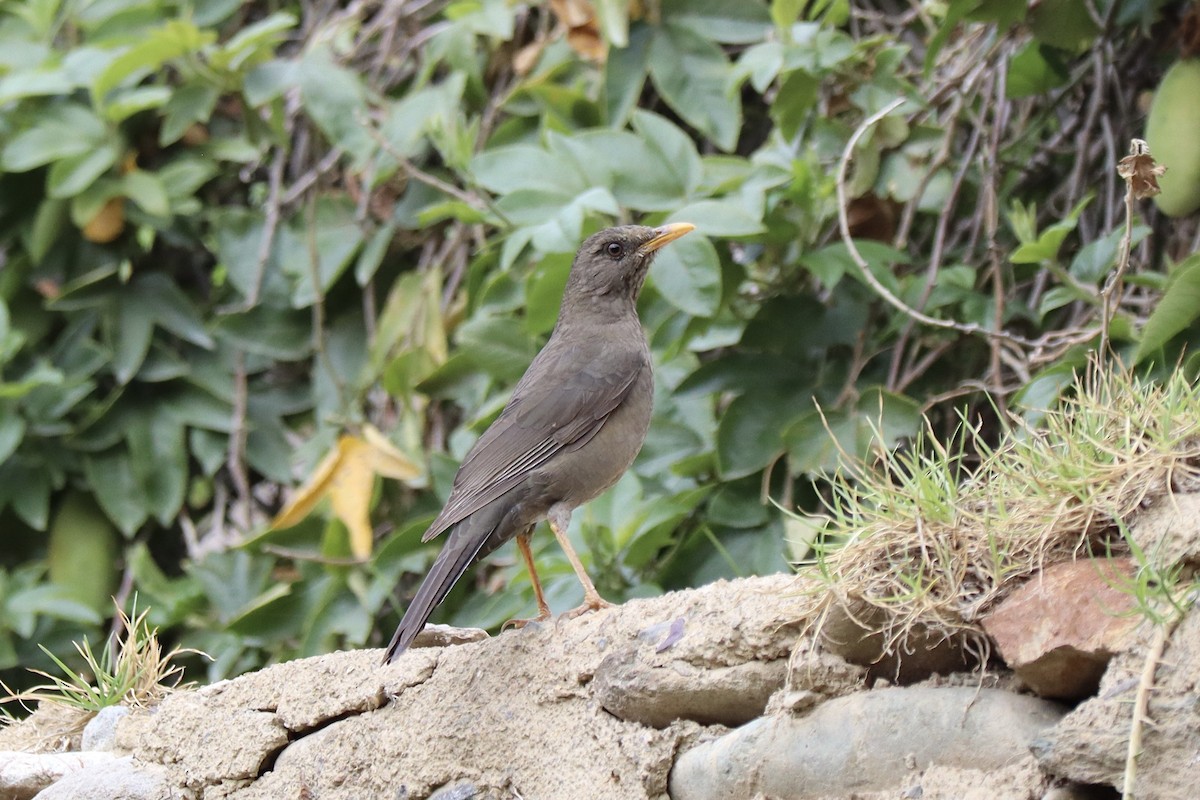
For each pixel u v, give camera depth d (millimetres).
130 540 13820
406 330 12320
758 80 10414
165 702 7570
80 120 12836
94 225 13062
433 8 13586
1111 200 10828
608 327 9164
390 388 11953
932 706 5441
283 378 13664
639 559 9977
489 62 13000
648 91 12883
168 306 13273
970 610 5535
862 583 5703
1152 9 10406
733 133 11297
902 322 10297
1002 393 9484
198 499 13805
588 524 9938
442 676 6965
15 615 11961
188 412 13281
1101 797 4957
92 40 13289
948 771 5301
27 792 7469
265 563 12266
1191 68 9602
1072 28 10508
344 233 12844
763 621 5973
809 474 10141
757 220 9609
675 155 10164
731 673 6027
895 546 5773
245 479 13125
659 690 6168
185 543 14156
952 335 10422
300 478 13453
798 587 6004
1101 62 11031
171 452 13180
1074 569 5391
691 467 10594
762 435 10297
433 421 12516
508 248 9688
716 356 11680
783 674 5934
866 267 9312
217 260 13953
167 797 7254
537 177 10102
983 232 11477
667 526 9977
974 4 9938
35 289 13461
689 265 9461
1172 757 4730
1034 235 10336
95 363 13086
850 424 9852
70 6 13648
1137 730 4758
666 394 10977
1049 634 5246
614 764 6242
